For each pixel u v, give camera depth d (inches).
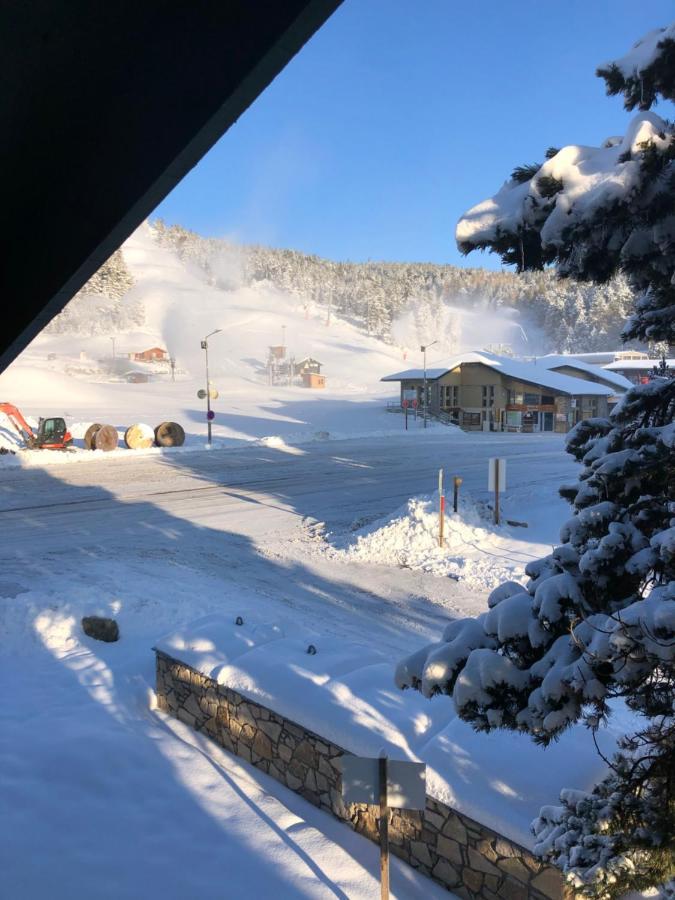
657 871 158.4
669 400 181.9
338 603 510.9
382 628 457.7
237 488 1026.1
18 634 433.7
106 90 92.0
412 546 649.6
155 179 93.0
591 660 151.3
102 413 2282.2
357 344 6934.1
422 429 2193.7
